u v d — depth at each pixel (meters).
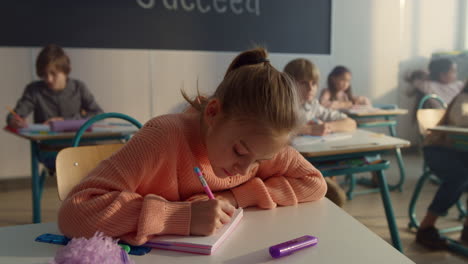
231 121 0.65
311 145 1.64
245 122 0.64
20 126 2.28
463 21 4.59
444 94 4.29
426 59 4.52
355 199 2.74
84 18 3.33
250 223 0.72
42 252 0.61
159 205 0.65
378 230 2.15
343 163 1.61
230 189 0.86
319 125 1.89
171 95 3.67
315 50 4.07
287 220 0.74
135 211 0.64
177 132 0.76
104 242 0.55
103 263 0.51
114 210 0.63
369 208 2.53
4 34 3.13
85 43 3.36
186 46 3.66
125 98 3.53
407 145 1.70
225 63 3.80
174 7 3.59
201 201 0.68
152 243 0.62
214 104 0.68
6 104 3.21
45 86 2.90
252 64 0.73
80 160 0.98
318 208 0.81
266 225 0.71
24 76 3.23
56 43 3.28
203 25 3.69
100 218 0.62
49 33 3.25
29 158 3.32
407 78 4.46
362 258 0.57
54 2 3.23
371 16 4.23
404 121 4.48
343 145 1.64
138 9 3.48
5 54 3.15
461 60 4.36
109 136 2.19
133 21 3.48
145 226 0.62
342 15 4.12
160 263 0.57
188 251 0.60
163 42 3.59
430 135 2.08
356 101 3.80
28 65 3.23
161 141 0.74
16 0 3.13
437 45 4.55
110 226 0.62
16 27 3.16
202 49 3.71
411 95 4.48
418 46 4.48
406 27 4.40
